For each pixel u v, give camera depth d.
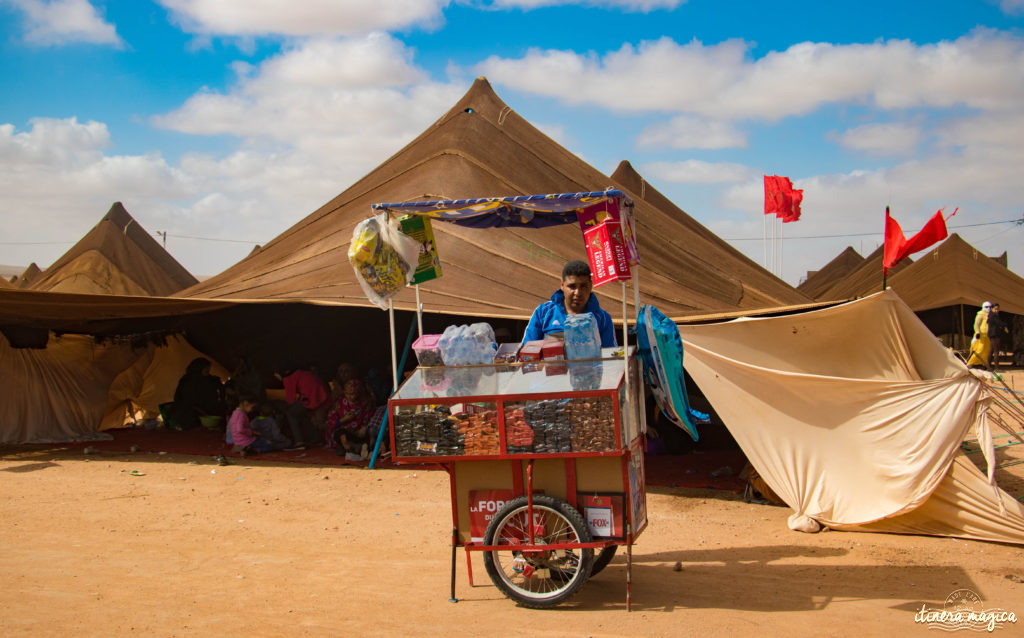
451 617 4.37
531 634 4.08
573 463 4.43
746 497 7.17
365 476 8.64
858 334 6.57
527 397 4.33
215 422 11.77
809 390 6.36
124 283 20.62
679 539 5.99
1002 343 22.06
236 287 11.15
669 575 5.09
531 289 9.60
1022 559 5.30
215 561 5.60
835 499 6.20
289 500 7.52
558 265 10.19
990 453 5.73
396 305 9.17
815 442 6.36
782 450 6.47
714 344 6.90
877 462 6.07
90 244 21.52
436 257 5.51
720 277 12.12
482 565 5.39
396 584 5.01
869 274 26.86
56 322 10.91
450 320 11.69
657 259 11.59
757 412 6.56
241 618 4.41
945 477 5.82
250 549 5.91
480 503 4.59
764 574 5.07
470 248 10.50
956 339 21.77
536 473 4.48
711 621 4.21
